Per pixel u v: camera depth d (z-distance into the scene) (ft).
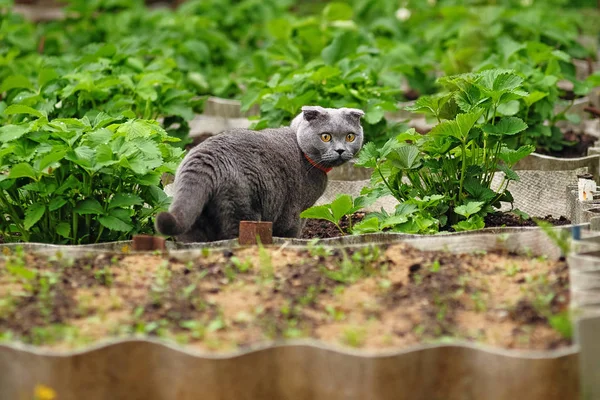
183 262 27.55
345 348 22.00
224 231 30.99
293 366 22.08
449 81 33.50
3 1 64.34
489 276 26.18
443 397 22.17
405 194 34.65
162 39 57.16
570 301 23.72
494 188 38.88
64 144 30.55
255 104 49.32
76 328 22.98
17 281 25.90
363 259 27.32
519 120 33.09
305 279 26.02
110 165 30.40
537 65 49.44
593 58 60.90
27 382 21.89
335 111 33.83
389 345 22.29
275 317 23.71
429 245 28.35
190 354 21.67
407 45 54.90
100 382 21.95
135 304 24.50
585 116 50.19
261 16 67.05
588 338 21.52
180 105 42.96
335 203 30.94
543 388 21.61
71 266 27.20
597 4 77.56
